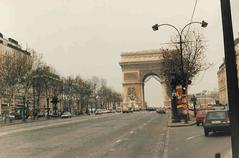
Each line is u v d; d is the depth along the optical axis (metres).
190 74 79.00
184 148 25.98
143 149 26.00
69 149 27.06
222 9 11.52
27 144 32.47
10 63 103.69
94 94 194.88
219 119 35.16
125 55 181.38
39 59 117.75
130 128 51.97
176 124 55.38
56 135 42.69
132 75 180.75
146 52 179.50
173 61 81.81
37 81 117.25
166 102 170.00
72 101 173.75
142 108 182.25
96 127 56.66
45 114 152.88
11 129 61.44
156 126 55.91
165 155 22.30
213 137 33.75
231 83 11.28
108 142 31.97
